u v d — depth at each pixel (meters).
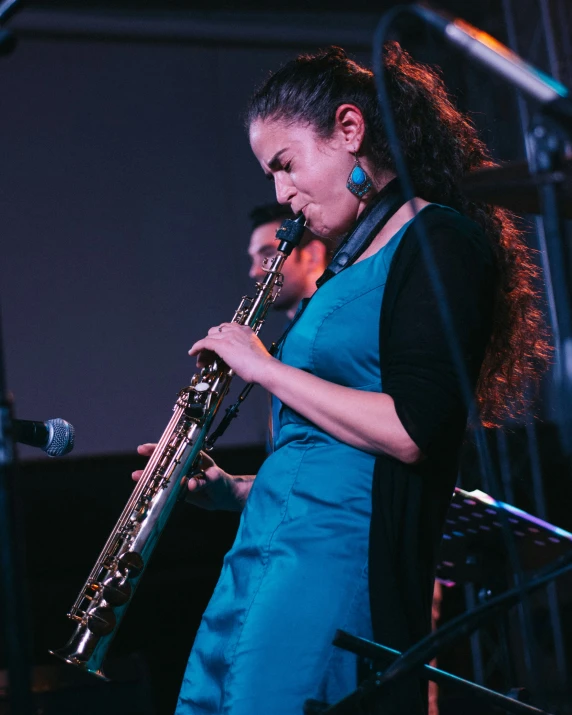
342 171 1.93
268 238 3.65
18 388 5.11
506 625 2.57
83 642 1.91
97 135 5.45
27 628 1.17
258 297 2.16
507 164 1.21
